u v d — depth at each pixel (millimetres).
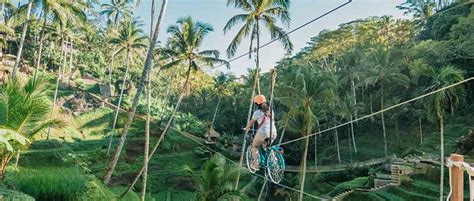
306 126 28938
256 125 7508
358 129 60156
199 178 22734
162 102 71562
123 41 49188
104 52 78312
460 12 50688
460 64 43719
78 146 47281
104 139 51156
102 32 78562
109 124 56688
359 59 54438
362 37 67250
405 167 35562
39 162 34125
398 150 50438
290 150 51812
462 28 41719
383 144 53594
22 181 13391
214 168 21766
